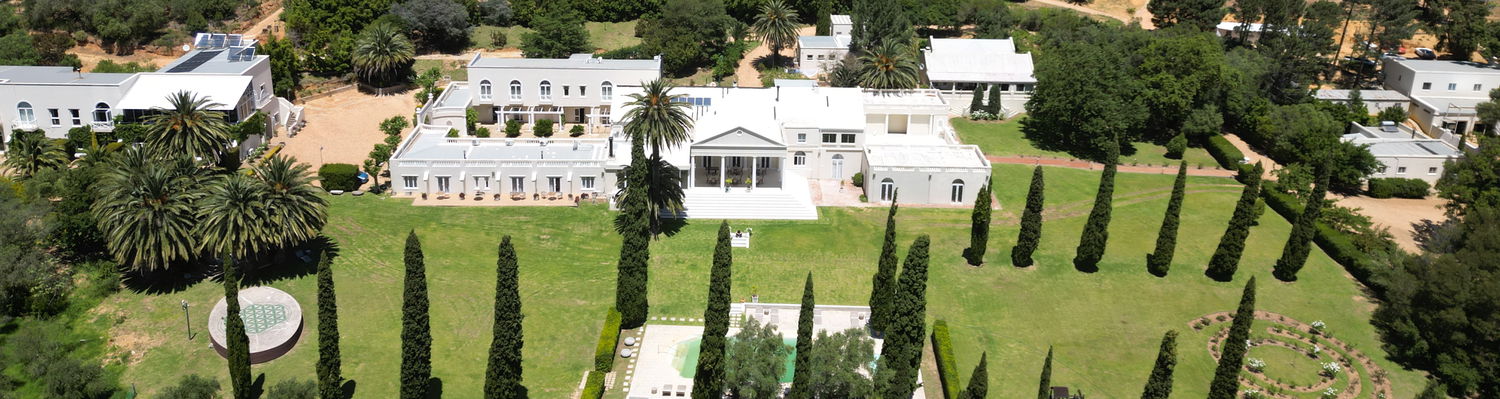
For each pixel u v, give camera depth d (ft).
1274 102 463.42
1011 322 272.92
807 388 215.92
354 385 237.25
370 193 342.03
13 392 234.79
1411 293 255.29
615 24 538.06
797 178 358.84
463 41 506.07
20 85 353.92
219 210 264.72
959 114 455.22
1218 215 342.03
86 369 231.09
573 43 481.46
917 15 542.16
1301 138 400.26
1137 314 277.23
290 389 213.46
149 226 260.21
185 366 244.22
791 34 500.33
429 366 221.05
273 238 269.44
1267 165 404.16
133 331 256.52
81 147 354.33
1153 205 352.08
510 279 208.85
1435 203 367.25
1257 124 417.90
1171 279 295.48
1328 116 425.28
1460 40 504.84
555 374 246.06
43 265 262.88
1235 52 453.99
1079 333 268.21
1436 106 450.71
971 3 547.49
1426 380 247.50
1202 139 428.56
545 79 416.67
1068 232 325.21
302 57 461.37
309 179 292.81
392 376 241.76
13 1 483.51
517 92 419.54
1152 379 213.25
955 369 243.19
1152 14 588.09
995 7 546.67
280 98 408.46
